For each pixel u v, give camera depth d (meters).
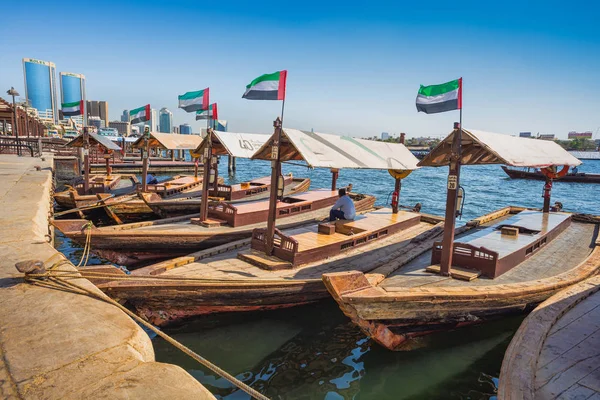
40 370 3.25
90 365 3.35
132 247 10.70
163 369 3.34
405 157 12.75
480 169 71.94
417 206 14.09
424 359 6.98
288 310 8.36
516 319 7.98
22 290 4.95
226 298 7.38
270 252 8.94
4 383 3.06
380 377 6.54
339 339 7.75
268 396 6.05
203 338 7.62
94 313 4.41
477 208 25.73
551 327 5.87
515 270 8.19
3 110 31.78
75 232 10.11
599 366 4.88
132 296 7.05
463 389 6.22
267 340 7.65
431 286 7.14
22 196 11.70
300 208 14.42
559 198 31.62
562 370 4.79
